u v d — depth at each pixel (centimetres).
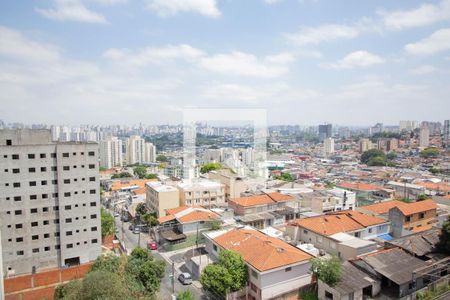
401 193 10806
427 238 5206
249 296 4294
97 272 3788
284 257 4291
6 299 4797
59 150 5684
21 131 5888
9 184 5400
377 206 7269
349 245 5009
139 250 5162
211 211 7488
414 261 4541
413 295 4088
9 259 5434
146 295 4247
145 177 15538
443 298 4044
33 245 5619
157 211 8169
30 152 5538
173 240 6481
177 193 8256
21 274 5519
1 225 5362
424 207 6812
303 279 4381
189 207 7694
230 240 5053
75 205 5856
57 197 5766
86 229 5962
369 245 5003
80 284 3766
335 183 12656
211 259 5231
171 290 4800
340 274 4094
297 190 9819
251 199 7975
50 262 5753
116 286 3588
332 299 3959
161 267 4709
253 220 7194
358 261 4538
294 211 7875
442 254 4841
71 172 5797
